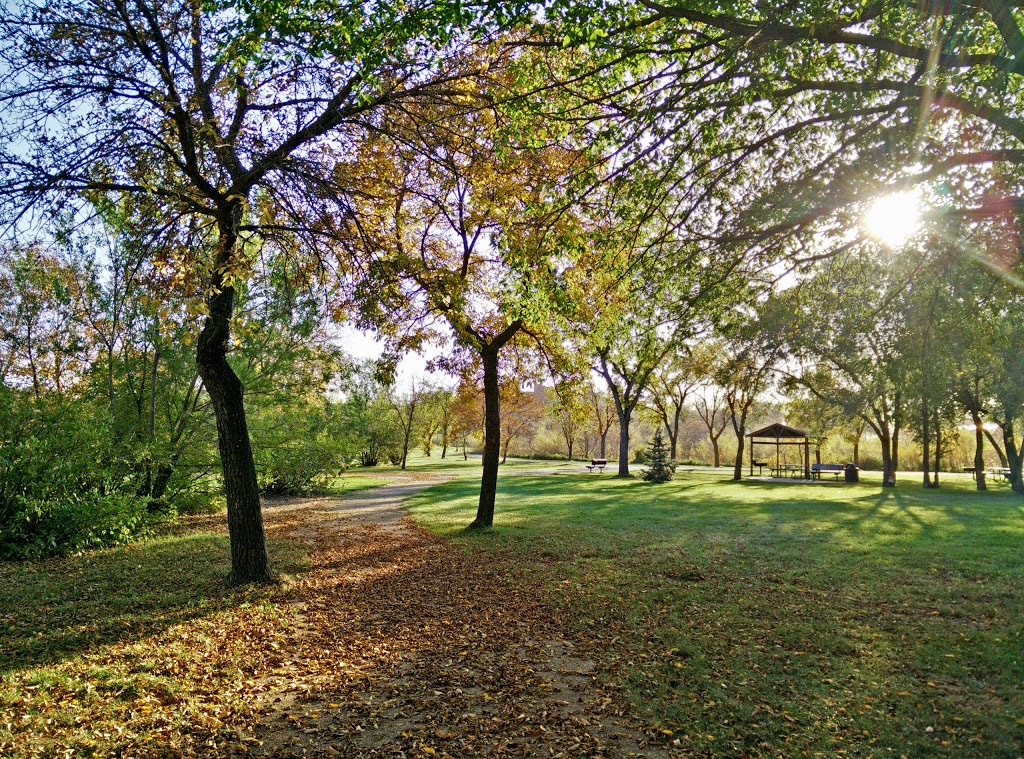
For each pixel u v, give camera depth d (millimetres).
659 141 6727
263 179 8586
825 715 5152
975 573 10453
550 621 7863
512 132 7066
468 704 5383
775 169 7711
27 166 7582
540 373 16938
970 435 53312
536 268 7496
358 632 7402
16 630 7184
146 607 8273
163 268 7957
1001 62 5324
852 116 6648
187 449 18734
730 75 6148
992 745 4613
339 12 5254
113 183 8266
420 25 5344
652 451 38125
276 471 24922
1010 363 18641
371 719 5078
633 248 7672
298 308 17391
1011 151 6008
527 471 48719
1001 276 7891
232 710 5180
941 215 7113
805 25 5387
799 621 7754
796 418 41500
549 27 5828
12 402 13703
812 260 8086
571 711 5250
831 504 22656
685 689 5688
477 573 10727
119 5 7062
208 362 9492
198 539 14109
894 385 9555
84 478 13844
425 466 55688
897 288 8820
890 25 6152
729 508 21188
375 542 14109
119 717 4934
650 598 8898
